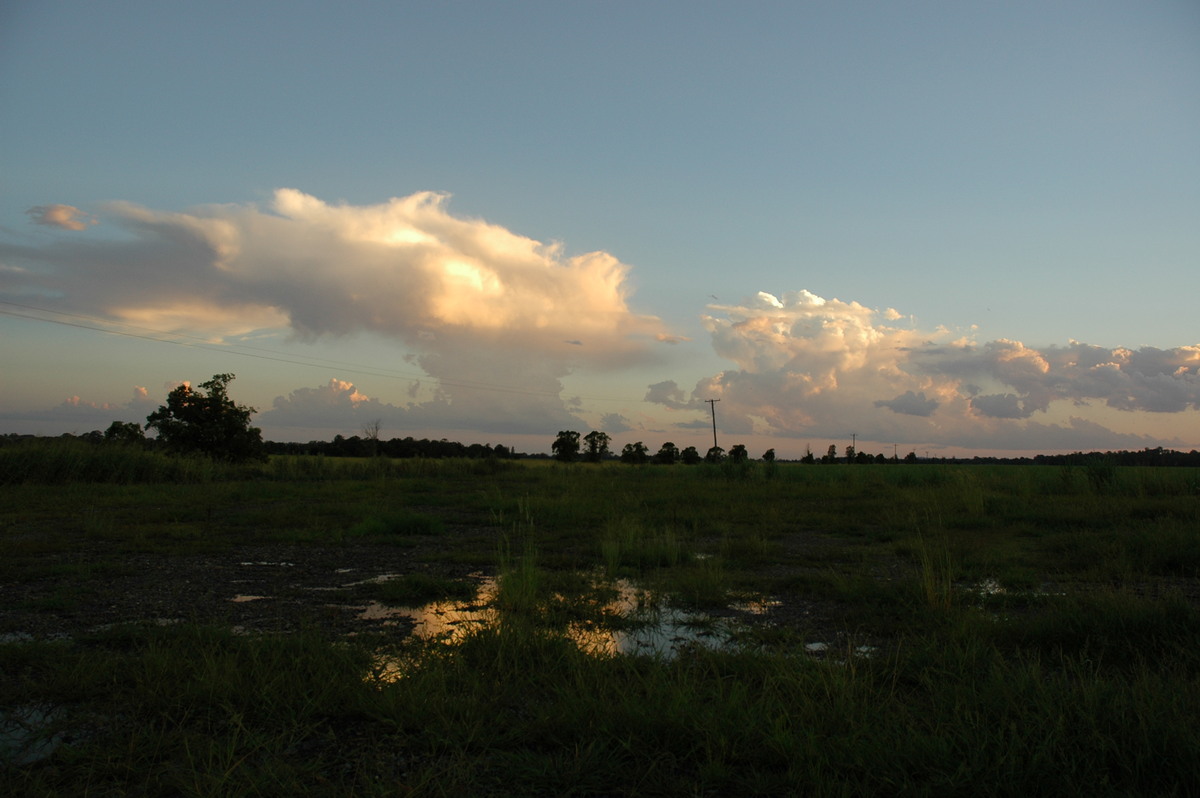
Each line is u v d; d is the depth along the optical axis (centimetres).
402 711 328
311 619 542
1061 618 485
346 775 278
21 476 1947
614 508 1469
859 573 739
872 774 271
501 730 318
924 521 1251
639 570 783
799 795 261
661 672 377
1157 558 783
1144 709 307
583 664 396
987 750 284
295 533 1014
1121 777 271
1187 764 268
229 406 3341
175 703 335
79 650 436
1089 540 927
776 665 390
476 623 534
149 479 2222
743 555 896
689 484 2434
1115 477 1830
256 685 351
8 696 350
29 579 683
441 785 262
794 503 1647
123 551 870
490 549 935
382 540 992
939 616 543
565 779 268
